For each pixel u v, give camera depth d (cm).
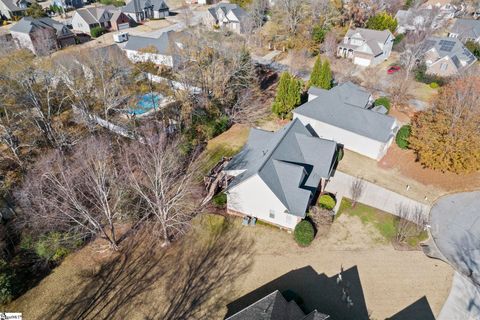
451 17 8719
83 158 2891
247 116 4453
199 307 2214
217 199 3031
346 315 2155
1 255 2555
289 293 2216
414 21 7325
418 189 3212
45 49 5116
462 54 5703
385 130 3525
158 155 2805
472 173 3369
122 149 3469
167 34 5684
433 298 2245
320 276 2400
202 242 2688
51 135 3575
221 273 2438
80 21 7775
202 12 9662
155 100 4128
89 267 2522
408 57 5600
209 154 3744
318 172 2995
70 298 2308
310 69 6050
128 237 2766
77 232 2655
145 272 2467
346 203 3025
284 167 2761
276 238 2703
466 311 2159
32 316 2209
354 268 2456
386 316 2145
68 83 3847
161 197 2628
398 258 2533
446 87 3931
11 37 6406
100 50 4619
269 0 8475
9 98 3484
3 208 2881
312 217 2811
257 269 2458
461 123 3114
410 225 2777
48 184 2759
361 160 3612
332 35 6369
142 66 4412
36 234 2598
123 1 10519
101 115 4034
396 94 4681
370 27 7025
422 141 3278
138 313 2194
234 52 4297
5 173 3191
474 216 2911
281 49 6875
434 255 2566
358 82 5444
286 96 4159
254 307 1992
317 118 3838
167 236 2688
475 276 2392
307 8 6662
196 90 4169
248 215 2878
